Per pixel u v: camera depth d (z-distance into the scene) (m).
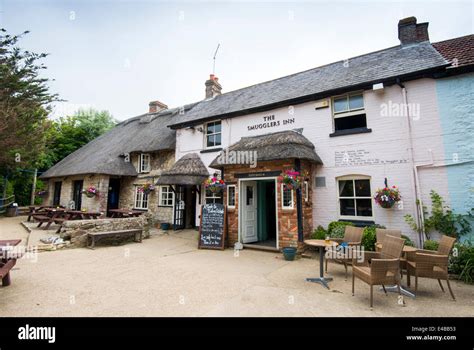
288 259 7.11
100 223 9.18
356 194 8.13
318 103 9.02
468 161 6.56
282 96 10.13
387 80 7.66
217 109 12.37
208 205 9.12
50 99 12.29
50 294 4.38
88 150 20.03
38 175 22.20
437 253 4.92
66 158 21.34
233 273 5.79
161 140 14.56
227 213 9.32
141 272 5.79
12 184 19.00
